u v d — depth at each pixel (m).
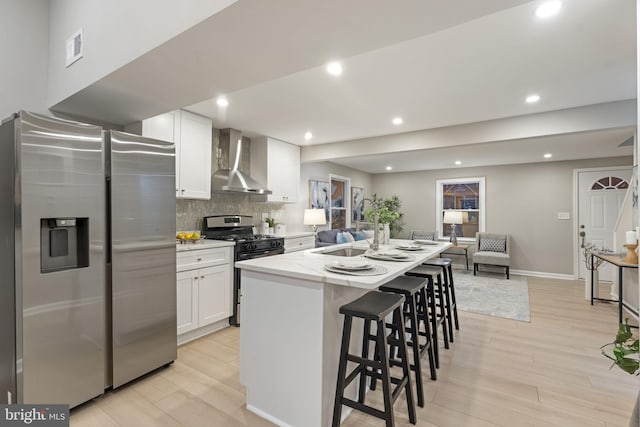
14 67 2.25
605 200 5.73
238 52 1.64
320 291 1.68
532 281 5.71
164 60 1.71
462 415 1.88
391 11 1.31
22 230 1.65
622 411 1.93
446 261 3.25
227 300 3.29
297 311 1.76
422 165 6.83
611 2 1.65
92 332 1.96
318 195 5.98
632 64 2.30
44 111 2.41
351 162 6.46
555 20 1.80
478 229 6.96
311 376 1.71
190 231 3.65
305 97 2.96
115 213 2.06
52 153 1.76
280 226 4.56
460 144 3.78
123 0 1.77
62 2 2.30
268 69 1.83
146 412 1.91
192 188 3.34
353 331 2.02
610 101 3.00
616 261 3.53
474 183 7.05
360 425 1.80
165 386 2.19
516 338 3.08
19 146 1.64
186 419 1.85
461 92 2.82
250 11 1.29
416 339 2.01
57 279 1.80
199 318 3.00
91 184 1.94
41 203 1.72
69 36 2.22
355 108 3.24
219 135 4.04
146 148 2.24
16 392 1.69
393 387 2.19
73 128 1.85
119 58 1.79
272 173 4.47
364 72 2.46
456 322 3.30
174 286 2.45
